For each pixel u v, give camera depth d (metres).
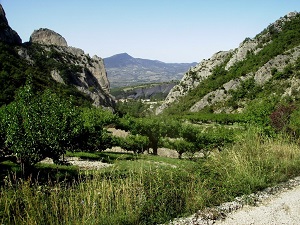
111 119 44.94
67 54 135.25
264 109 21.30
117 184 7.98
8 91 54.69
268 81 108.44
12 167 14.04
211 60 173.25
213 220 7.17
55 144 12.41
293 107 20.67
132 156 26.16
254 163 10.54
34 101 12.74
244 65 134.75
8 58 81.38
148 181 8.70
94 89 118.69
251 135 14.02
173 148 35.28
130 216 6.79
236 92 116.38
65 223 6.22
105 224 6.44
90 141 25.84
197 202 7.81
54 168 15.50
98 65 148.62
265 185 9.46
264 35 144.88
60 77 104.00
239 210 7.82
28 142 11.91
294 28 134.00
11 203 6.07
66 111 13.24
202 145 32.84
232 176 9.55
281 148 12.57
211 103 125.19
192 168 10.45
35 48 119.38
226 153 11.70
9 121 12.17
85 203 6.65
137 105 187.88
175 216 7.35
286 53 113.12
